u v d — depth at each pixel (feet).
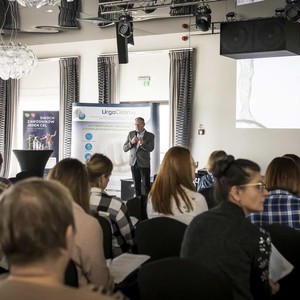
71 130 29.71
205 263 5.82
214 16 25.16
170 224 8.58
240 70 25.63
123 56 23.40
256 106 25.29
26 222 2.91
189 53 26.66
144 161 24.95
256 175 6.29
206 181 16.28
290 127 24.47
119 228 9.34
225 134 26.18
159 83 28.02
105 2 23.13
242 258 5.81
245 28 20.85
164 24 27.17
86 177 7.43
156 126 26.58
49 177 7.43
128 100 28.86
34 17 26.58
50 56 30.96
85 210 7.32
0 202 3.16
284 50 20.10
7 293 2.78
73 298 2.78
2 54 22.21
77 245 6.64
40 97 31.35
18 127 31.58
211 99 26.50
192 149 27.04
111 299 2.85
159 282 5.55
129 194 26.23
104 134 27.27
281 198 8.78
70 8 24.61
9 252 2.93
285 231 7.96
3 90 31.27
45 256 2.94
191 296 5.41
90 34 29.35
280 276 7.32
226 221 5.97
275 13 21.83
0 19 27.12
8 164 31.30
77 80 29.99
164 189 9.42
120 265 7.70
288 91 24.43
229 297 5.29
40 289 2.81
